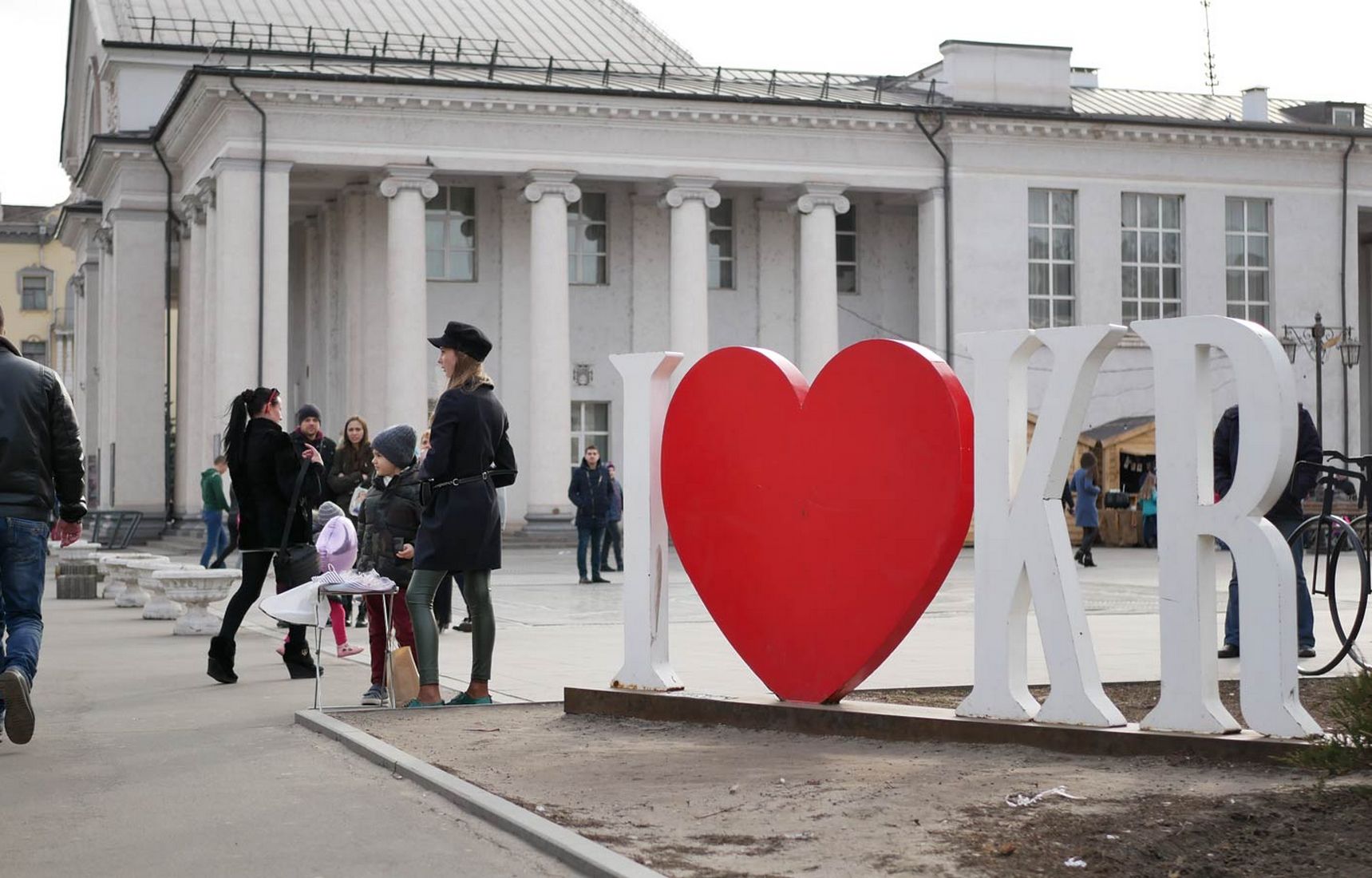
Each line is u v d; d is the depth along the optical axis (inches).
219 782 300.4
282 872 227.9
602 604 831.7
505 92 1544.0
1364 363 1998.0
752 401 371.2
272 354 1493.6
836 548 352.2
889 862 224.4
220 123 1514.5
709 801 272.4
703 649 577.9
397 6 1914.4
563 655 555.2
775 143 1636.3
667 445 388.5
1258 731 292.7
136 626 701.9
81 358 2374.5
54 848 244.7
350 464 641.0
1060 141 1697.8
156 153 1787.6
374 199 1632.6
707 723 366.0
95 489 2183.8
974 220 1674.5
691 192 1614.2
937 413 331.6
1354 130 1775.3
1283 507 494.9
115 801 282.2
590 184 1712.6
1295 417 289.4
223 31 1831.9
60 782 301.7
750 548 370.3
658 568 390.9
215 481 1007.0
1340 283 1793.8
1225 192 1752.0
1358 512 1274.6
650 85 1662.2
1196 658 300.2
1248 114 1835.6
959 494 327.9
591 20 1947.6
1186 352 300.7
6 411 332.5
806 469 359.6
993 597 327.9
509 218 1675.7
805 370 1652.3
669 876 217.0
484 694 409.1
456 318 1663.4
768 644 367.2
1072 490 1588.3
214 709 410.0
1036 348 327.0
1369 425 1987.0
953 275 1667.1
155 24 1823.3
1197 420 301.0
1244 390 291.4
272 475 473.4
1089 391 318.0
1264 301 1779.0
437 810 271.1
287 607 400.5
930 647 577.3
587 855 226.4
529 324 1675.7
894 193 1705.2
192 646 598.9
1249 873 215.3
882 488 342.6
